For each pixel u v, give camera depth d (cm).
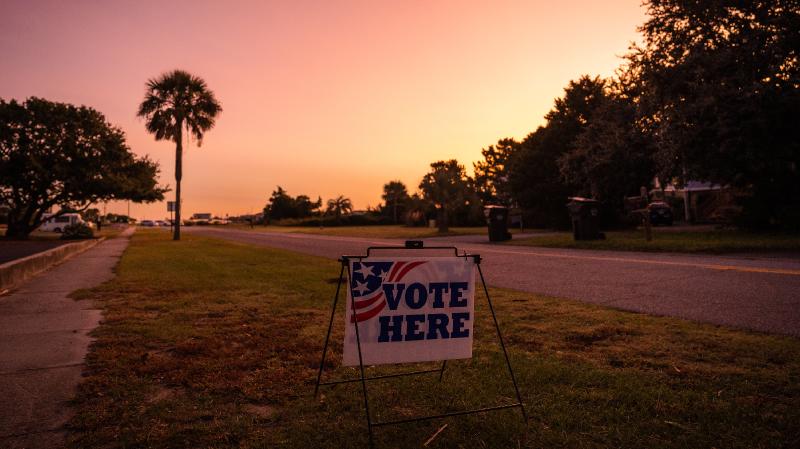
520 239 2269
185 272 1212
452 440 284
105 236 4094
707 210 3794
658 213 3272
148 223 11694
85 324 617
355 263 314
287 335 546
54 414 329
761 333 502
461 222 5016
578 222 1886
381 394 360
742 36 1886
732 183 2158
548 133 3675
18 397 361
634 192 2878
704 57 1898
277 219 11794
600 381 374
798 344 455
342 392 365
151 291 892
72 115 3850
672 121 2022
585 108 3541
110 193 3997
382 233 3697
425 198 3459
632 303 689
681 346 464
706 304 657
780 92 1758
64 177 3728
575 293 792
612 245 1609
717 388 355
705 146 1961
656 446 273
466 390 365
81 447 281
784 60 1833
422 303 327
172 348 502
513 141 6228
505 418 314
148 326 595
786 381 364
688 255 1294
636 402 334
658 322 565
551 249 1678
